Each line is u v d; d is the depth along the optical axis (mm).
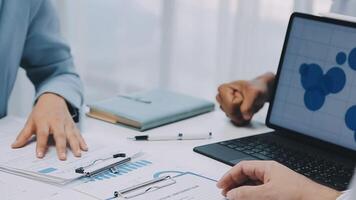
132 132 1189
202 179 912
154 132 1192
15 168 915
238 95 1260
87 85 2400
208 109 1363
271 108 1203
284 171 821
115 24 2334
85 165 940
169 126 1242
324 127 1106
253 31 1957
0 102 1306
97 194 831
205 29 2113
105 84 2408
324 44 1118
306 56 1146
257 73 1976
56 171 908
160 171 939
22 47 1312
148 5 2242
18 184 861
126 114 1229
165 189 860
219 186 863
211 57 2117
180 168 960
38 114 1124
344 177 964
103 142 1072
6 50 1267
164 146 1105
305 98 1143
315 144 1120
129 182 881
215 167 987
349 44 1079
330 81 1103
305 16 1149
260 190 790
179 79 2234
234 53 2021
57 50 1365
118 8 2311
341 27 1092
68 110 1193
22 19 1277
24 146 1029
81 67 2354
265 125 1253
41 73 1371
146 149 1079
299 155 1063
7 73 1299
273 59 1938
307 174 969
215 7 2066
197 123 1273
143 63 2322
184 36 2178
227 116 1297
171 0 2168
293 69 1168
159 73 2285
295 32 1167
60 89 1237
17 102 2213
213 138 1168
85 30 2359
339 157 1069
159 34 2244
